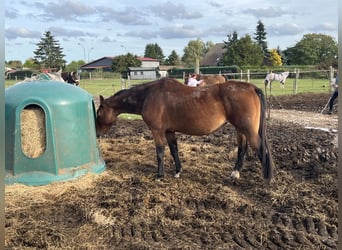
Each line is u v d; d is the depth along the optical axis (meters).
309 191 4.91
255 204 4.61
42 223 4.14
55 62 77.50
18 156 5.24
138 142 8.09
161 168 5.54
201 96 5.19
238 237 3.80
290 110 13.44
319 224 4.02
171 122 5.36
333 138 8.11
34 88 5.43
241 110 5.00
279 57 65.31
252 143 5.04
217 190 5.03
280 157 6.64
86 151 5.71
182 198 4.77
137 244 3.65
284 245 3.64
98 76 47.91
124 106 5.88
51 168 5.30
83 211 4.37
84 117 5.67
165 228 3.99
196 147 7.41
